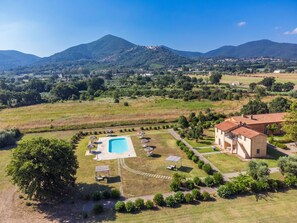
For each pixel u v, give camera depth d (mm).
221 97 121250
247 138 50188
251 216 31078
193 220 30562
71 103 128250
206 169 43781
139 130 75875
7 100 132500
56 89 152250
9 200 36656
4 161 52656
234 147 53688
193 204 34188
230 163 48062
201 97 124188
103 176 43719
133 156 53531
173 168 46156
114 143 64625
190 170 45531
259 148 50250
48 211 33500
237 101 114688
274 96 124625
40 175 33562
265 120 64375
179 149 57188
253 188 36844
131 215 32094
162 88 163625
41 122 86875
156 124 82938
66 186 38312
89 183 41344
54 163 33812
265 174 38344
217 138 59875
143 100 125562
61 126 81562
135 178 42781
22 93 136250
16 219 31859
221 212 32125
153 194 37250
